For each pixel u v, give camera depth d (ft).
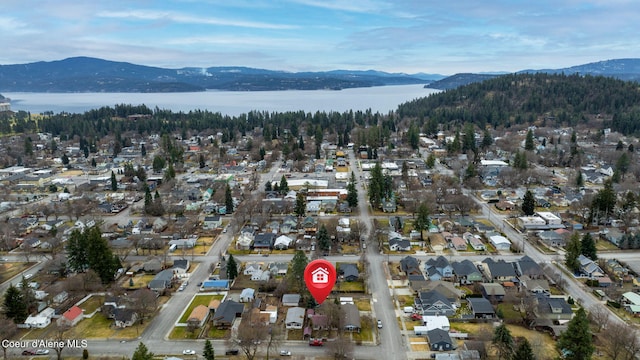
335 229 309.42
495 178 460.55
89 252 238.07
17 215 367.04
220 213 366.63
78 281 228.22
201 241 306.35
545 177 448.24
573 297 220.43
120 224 342.23
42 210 367.45
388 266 261.03
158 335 191.62
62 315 203.21
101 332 194.08
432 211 359.87
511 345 167.84
